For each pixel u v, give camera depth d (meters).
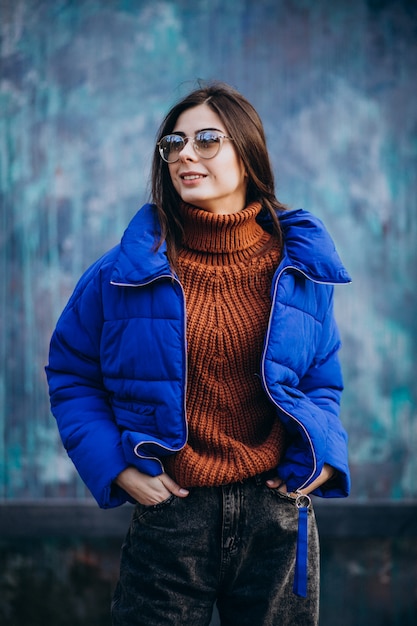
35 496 4.47
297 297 2.09
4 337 4.48
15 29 4.42
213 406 2.05
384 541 4.30
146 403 2.00
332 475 2.17
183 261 2.06
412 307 4.52
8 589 3.51
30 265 4.48
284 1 4.44
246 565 2.09
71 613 3.26
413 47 4.47
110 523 4.45
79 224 4.48
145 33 4.44
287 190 4.47
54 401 2.16
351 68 4.46
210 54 4.44
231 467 2.00
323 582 3.60
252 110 2.15
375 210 4.49
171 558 2.03
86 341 2.12
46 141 4.46
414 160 4.50
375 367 4.50
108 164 4.47
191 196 2.06
